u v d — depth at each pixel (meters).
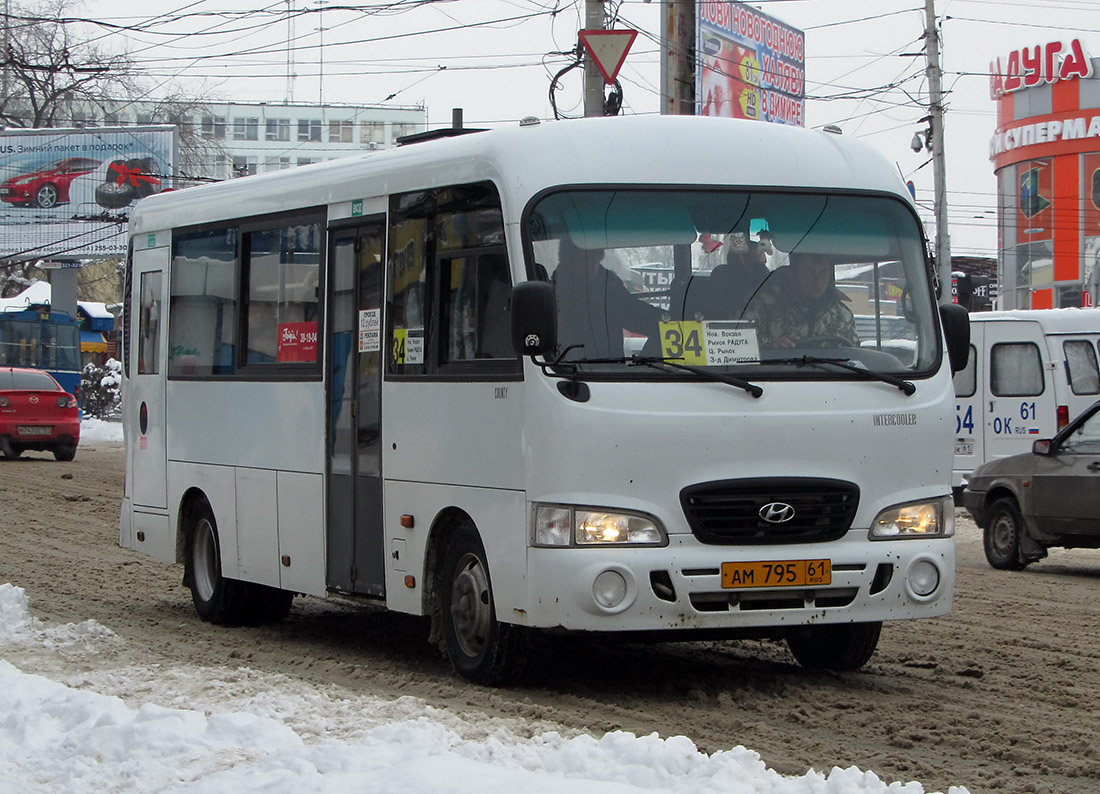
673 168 9.08
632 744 6.62
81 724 7.45
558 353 8.56
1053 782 6.88
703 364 8.73
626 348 8.65
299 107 148.88
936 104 36.94
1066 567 17.84
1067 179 60.75
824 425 8.79
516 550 8.73
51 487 26.56
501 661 9.06
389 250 10.16
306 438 11.02
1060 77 60.56
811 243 9.17
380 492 10.13
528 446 8.62
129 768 6.62
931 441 9.11
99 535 19.44
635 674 9.74
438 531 9.66
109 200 55.12
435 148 9.80
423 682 9.38
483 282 9.12
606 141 9.11
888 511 8.93
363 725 7.52
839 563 8.73
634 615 8.41
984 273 68.19
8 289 70.31
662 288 8.82
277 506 11.40
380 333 10.18
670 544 8.50
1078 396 23.69
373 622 12.60
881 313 9.23
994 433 24.36
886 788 6.10
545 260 8.75
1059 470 16.61
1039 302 61.88
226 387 12.14
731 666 10.10
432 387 9.55
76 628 11.26
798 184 9.27
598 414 8.46
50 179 55.47
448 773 6.11
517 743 7.11
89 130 55.19
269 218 11.66
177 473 12.96
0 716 7.76
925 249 9.51
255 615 12.34
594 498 8.43
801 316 9.02
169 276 13.27
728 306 8.88
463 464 9.23
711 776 6.26
